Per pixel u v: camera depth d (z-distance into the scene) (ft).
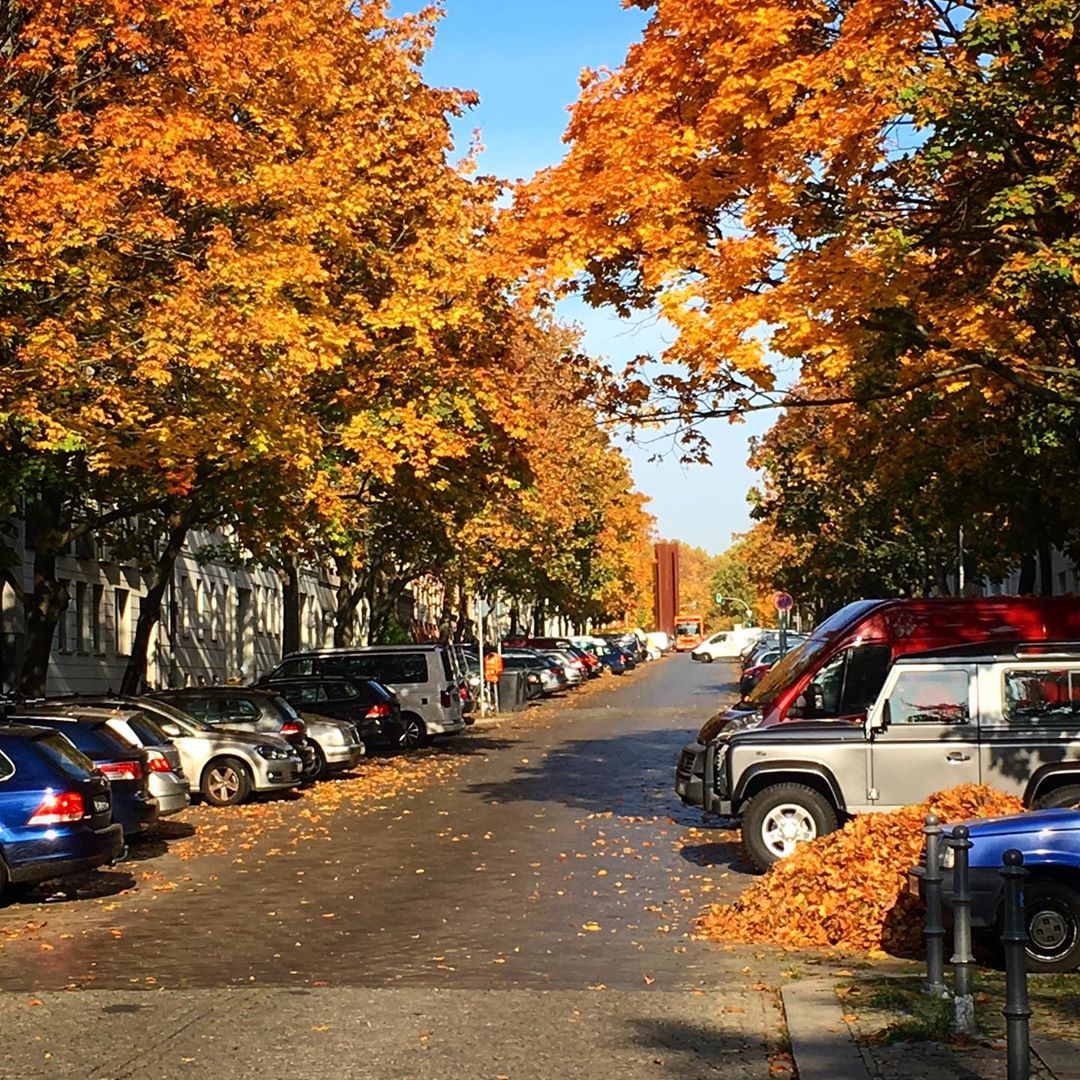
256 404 73.67
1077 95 48.29
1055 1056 26.78
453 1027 31.07
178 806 69.87
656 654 469.16
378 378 90.02
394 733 115.65
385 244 90.68
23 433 66.64
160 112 67.51
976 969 36.63
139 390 70.03
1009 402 71.20
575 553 225.15
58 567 136.36
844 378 55.67
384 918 46.32
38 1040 30.35
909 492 97.25
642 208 56.08
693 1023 31.35
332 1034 30.53
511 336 98.78
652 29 58.90
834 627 66.69
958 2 51.62
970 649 55.06
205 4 68.44
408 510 118.21
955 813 44.62
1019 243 51.85
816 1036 28.99
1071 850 35.94
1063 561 186.19
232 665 199.31
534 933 43.24
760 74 54.49
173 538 98.68
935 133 49.24
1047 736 53.78
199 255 70.44
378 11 95.04
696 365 53.93
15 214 61.26
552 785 90.74
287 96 80.94
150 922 46.73
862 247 51.55
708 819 71.97
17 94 64.75
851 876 42.09
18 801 50.31
